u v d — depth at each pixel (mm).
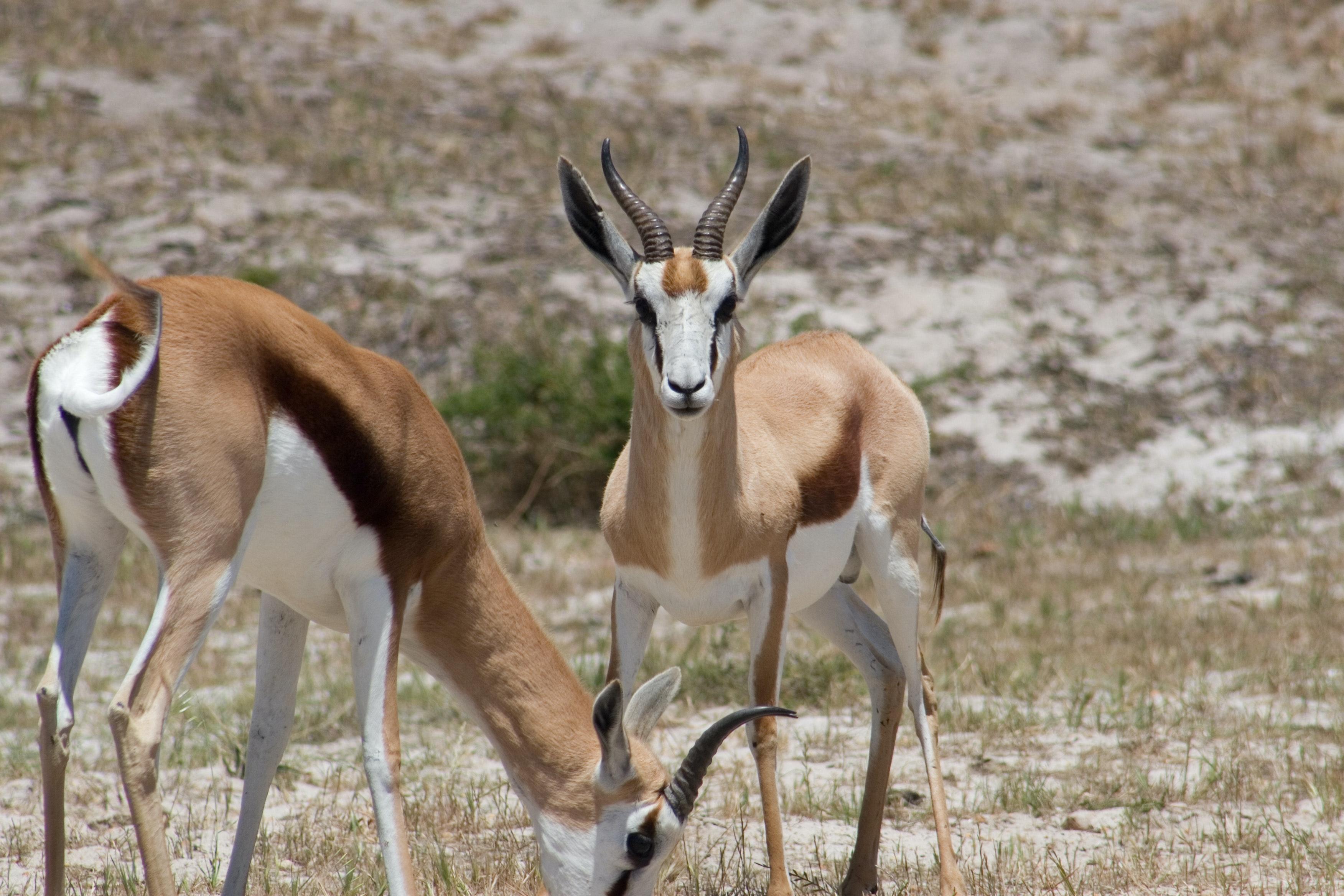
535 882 12320
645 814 10047
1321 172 49281
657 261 11836
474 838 13789
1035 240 44562
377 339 38938
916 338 39812
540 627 10859
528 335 37656
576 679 10797
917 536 14312
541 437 35438
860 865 12773
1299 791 15000
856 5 65000
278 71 53625
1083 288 42281
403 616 10500
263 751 10914
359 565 10297
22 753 16438
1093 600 25188
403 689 20312
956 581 26953
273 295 10234
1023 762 16469
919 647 13836
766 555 12383
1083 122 54875
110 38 53719
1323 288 41938
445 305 40125
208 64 53125
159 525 9094
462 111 52406
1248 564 27031
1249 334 40031
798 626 23922
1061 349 39844
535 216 45031
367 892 12000
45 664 21250
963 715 18172
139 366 8836
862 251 43688
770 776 11883
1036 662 20422
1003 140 52781
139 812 8812
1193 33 61531
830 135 52344
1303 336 39812
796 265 42781
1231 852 13234
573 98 54500
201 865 12789
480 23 62938
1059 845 13703
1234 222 46000
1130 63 60188
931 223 45562
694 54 61094
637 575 12430
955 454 36250
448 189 46438
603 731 9758
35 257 40750
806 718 18859
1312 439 35125
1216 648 21391
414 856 13047
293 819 14352
